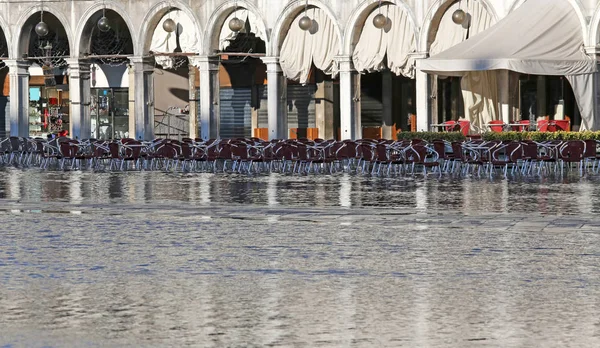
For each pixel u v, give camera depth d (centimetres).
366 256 2255
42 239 2573
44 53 7675
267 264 2148
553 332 1517
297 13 6744
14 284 1927
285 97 6912
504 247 2381
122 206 3425
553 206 3300
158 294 1822
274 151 5391
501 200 3519
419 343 1451
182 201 3597
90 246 2438
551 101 6362
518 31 5381
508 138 5294
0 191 4091
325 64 6662
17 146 6353
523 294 1808
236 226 2838
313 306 1712
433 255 2264
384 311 1672
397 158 5009
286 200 3612
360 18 6519
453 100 6769
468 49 5238
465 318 1616
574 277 1975
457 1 6175
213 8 6938
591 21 5528
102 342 1467
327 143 5422
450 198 3616
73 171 5472
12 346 1445
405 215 3080
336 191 3975
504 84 5447
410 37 6334
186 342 1465
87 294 1825
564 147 4831
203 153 5619
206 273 2039
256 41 7462
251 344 1451
